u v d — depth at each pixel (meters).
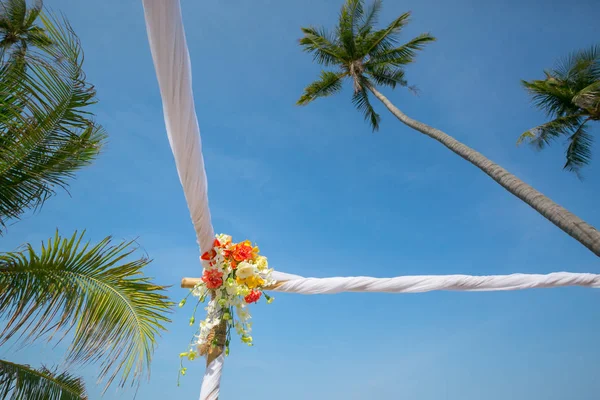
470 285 4.59
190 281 4.03
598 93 10.63
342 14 12.79
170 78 2.13
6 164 3.70
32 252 3.54
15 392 3.66
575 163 12.48
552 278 4.72
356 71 13.17
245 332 3.69
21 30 5.86
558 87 11.88
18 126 3.57
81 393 4.27
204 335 3.60
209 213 3.38
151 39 1.99
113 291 3.79
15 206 3.88
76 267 3.71
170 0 1.89
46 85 3.64
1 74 3.41
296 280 4.30
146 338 3.80
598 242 4.05
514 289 4.70
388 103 11.46
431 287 4.47
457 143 7.19
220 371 3.47
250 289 3.78
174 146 2.57
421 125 8.95
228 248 3.81
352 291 4.41
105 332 3.60
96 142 4.61
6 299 3.40
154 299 3.90
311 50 13.40
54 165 4.01
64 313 3.48
